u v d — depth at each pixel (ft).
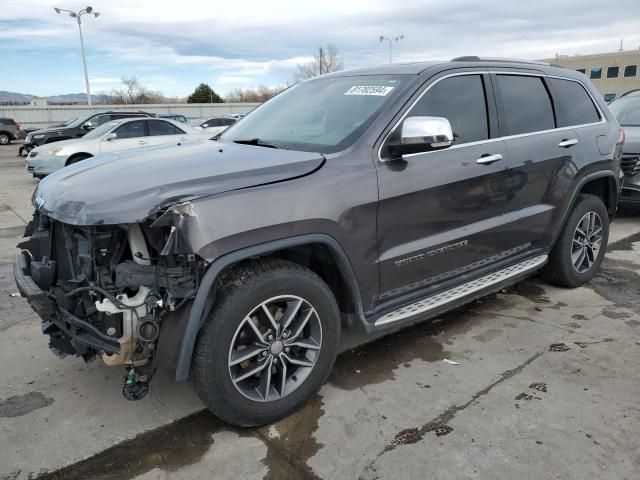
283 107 12.44
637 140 22.61
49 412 9.55
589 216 15.05
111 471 8.07
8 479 7.87
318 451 8.41
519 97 12.82
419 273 10.64
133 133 41.06
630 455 8.15
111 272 8.13
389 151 9.82
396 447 8.46
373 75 11.69
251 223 8.04
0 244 21.75
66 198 8.31
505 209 12.17
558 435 8.66
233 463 8.18
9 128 100.94
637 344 11.87
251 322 8.45
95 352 8.90
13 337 12.66
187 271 7.80
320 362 9.35
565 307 14.07
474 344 12.00
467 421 9.09
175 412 9.50
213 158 9.37
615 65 198.49
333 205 8.93
